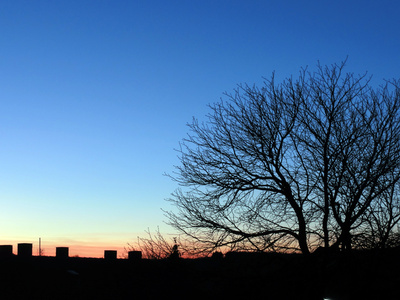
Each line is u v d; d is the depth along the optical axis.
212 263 22.45
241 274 21.48
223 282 21.52
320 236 20.38
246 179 23.66
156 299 22.66
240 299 21.19
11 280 31.58
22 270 32.53
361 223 19.00
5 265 32.94
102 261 32.81
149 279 23.05
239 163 23.81
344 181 20.33
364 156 20.77
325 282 19.89
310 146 21.78
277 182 22.77
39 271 32.47
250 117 24.03
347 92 22.39
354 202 19.45
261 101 24.05
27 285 31.23
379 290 19.02
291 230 22.12
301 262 20.53
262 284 20.91
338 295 21.36
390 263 18.89
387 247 18.50
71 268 32.72
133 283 23.45
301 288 20.41
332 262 20.52
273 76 24.27
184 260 22.67
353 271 18.89
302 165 22.31
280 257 21.47
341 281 20.88
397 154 20.14
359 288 18.88
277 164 23.03
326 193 20.47
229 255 21.97
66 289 30.42
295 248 21.39
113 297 24.73
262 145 23.25
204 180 23.94
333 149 21.27
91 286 28.42
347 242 19.05
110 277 25.75
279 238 21.81
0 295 30.58
